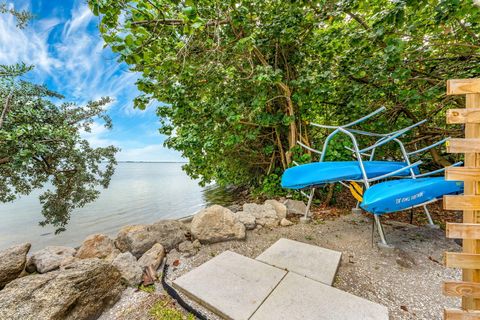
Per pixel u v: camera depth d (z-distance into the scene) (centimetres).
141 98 294
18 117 452
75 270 152
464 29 290
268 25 330
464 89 98
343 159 398
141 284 175
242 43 300
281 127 479
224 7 265
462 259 99
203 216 255
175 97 335
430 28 299
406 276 175
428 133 423
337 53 364
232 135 431
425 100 345
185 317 140
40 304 127
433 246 224
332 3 293
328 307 139
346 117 436
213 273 180
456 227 98
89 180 648
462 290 98
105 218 796
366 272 183
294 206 363
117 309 151
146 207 942
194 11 192
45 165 543
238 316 134
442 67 338
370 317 130
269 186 504
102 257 216
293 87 418
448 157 461
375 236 253
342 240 247
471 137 96
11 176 522
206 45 301
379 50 322
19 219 840
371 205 212
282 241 244
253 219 294
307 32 375
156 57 241
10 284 139
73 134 560
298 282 166
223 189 1227
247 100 417
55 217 612
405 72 284
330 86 374
